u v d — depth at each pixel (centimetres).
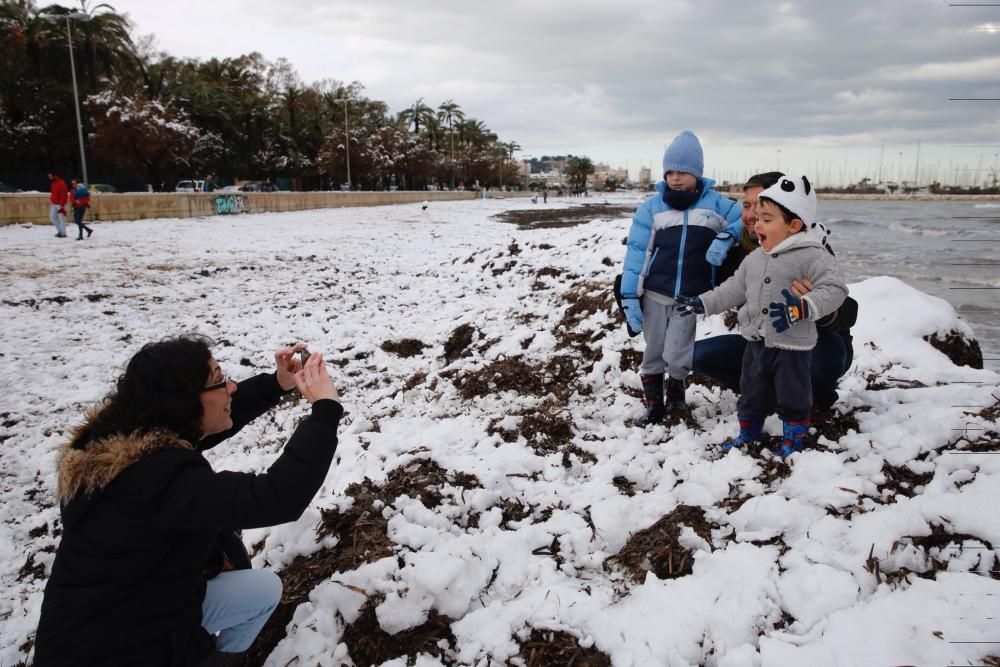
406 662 232
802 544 247
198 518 175
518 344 624
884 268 1719
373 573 264
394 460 368
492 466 352
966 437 298
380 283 1191
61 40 4316
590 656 219
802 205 291
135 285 1112
